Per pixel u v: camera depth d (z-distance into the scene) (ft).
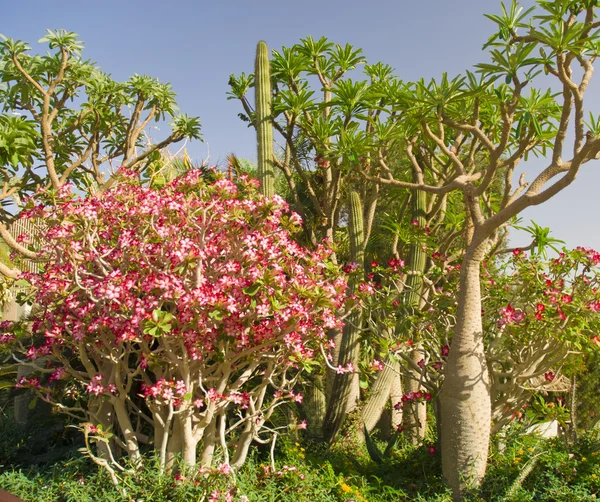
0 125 21.72
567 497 18.78
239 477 17.61
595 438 24.36
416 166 25.57
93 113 27.84
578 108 18.03
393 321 25.13
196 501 15.58
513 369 23.26
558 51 17.89
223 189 16.90
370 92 27.86
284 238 18.58
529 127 20.01
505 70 19.21
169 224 17.25
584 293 22.77
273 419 25.34
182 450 17.35
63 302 18.25
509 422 26.37
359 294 22.20
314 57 30.48
